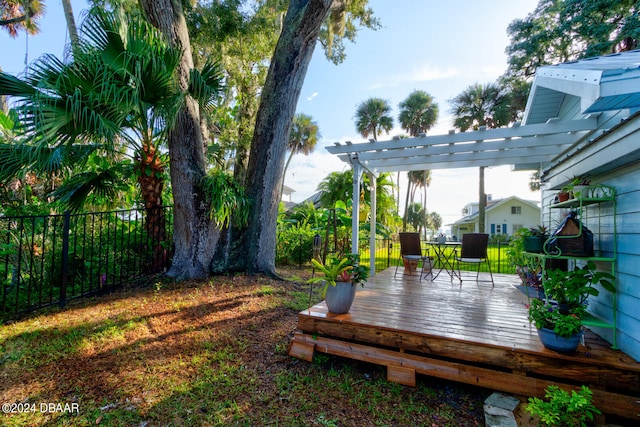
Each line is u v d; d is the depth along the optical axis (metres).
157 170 5.00
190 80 4.40
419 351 2.46
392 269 6.62
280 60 5.39
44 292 4.27
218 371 2.54
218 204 4.57
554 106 4.85
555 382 2.10
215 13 7.02
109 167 4.88
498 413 1.96
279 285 4.95
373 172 5.73
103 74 3.32
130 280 4.81
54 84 3.28
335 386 2.37
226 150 8.28
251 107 8.23
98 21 3.66
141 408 2.05
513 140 4.00
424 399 2.23
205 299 4.07
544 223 4.89
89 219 5.46
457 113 16.70
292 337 3.21
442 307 3.31
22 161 3.28
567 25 10.03
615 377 1.95
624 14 8.98
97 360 2.60
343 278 2.99
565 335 2.06
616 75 1.89
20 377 2.33
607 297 2.44
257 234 5.44
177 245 4.97
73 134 3.47
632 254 2.12
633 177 2.16
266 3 7.75
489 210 25.66
